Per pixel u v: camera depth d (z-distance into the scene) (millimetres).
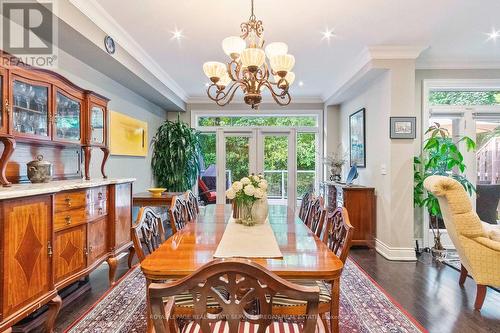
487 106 4277
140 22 2934
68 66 3029
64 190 2166
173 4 2596
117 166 4102
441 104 4309
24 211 1759
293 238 1871
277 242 1773
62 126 2588
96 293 2646
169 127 5492
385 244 3822
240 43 2357
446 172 3953
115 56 3164
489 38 3379
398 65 3668
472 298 2596
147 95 4801
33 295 1823
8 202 1644
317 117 6344
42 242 1906
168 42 3422
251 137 6383
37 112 2328
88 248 2484
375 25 3031
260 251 1597
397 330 2092
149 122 5270
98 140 3104
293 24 2988
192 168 5656
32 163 2338
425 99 4156
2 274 1605
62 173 2922
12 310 1667
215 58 3930
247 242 1771
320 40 3389
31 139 2207
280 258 1494
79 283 2768
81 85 3248
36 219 1856
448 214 2625
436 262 3570
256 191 2201
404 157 3701
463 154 4266
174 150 5426
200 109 6258
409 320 2223
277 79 2465
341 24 3000
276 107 6273
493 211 4215
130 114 4500
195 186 6078
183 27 3041
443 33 3238
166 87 4902
